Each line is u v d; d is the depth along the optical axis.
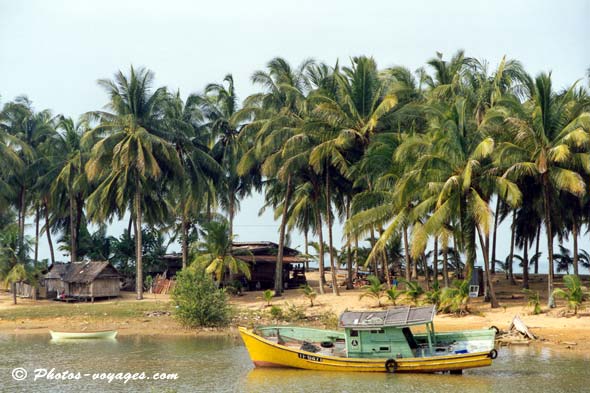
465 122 45.06
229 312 47.50
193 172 65.25
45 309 54.28
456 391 26.44
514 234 65.12
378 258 68.44
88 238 76.38
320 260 58.69
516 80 58.44
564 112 42.88
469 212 43.72
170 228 80.75
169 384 28.52
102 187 62.62
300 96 58.25
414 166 44.84
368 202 50.47
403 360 29.62
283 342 33.53
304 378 29.27
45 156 76.31
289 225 65.06
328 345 32.69
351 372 30.16
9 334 43.91
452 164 43.84
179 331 44.28
